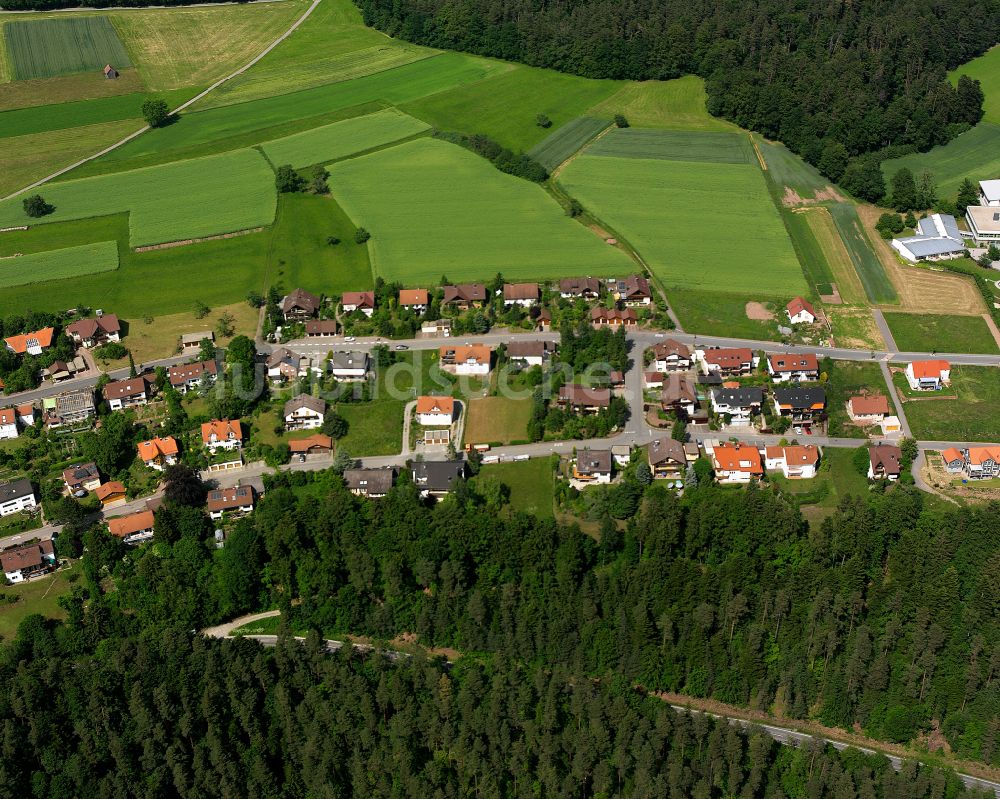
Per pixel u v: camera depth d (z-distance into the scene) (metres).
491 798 178.25
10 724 182.88
